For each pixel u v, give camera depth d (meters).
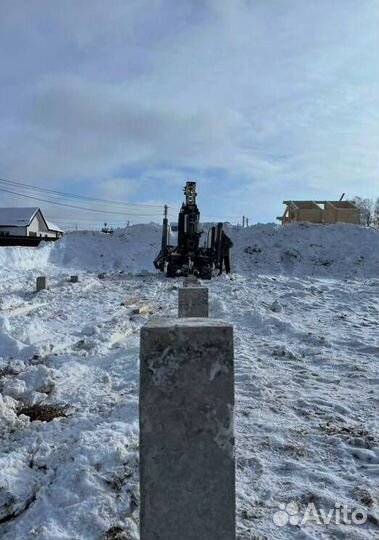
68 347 8.02
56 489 3.58
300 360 7.37
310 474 3.87
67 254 26.33
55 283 16.19
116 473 3.76
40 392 5.84
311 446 4.38
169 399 2.19
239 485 3.70
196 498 2.20
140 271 23.27
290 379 6.39
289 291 15.02
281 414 5.14
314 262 23.89
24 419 5.02
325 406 5.41
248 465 4.00
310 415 5.13
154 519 2.21
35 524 3.22
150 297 13.77
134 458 3.96
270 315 10.43
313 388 6.04
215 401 2.19
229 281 16.89
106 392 5.94
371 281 18.64
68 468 3.83
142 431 2.20
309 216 30.50
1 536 3.15
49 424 4.89
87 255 26.69
